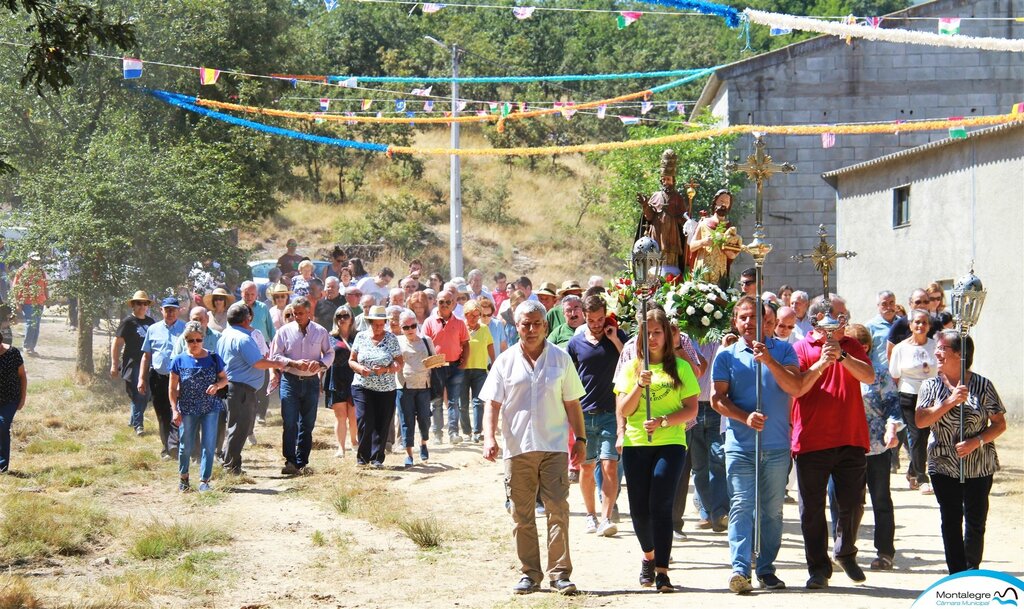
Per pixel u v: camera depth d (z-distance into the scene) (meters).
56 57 10.11
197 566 9.32
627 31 66.81
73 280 21.23
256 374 14.29
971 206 24.28
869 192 28.31
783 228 35.03
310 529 11.08
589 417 10.52
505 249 46.34
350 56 61.06
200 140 24.36
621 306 11.89
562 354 8.43
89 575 8.96
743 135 34.94
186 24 26.28
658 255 8.52
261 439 17.91
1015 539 10.54
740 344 8.34
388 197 47.91
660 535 8.24
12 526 10.02
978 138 24.02
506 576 9.01
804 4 52.00
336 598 8.30
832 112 34.75
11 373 13.57
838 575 8.88
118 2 23.67
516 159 57.16
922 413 8.07
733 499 8.23
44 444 15.48
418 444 17.61
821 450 8.21
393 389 14.92
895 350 13.40
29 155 22.81
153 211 21.66
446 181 53.34
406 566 9.41
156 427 17.83
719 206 12.34
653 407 8.38
